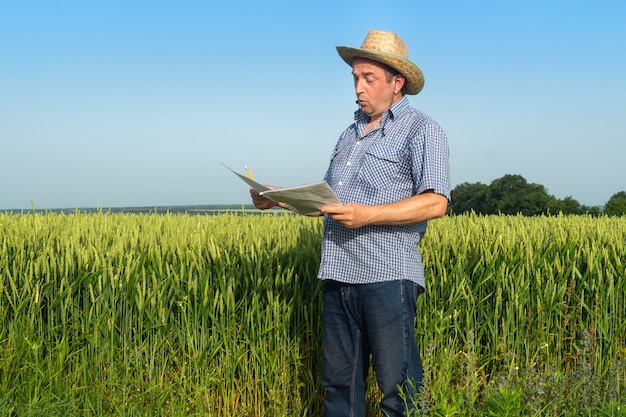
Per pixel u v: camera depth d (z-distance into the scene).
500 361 4.70
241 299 4.60
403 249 3.48
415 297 3.56
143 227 6.29
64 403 4.17
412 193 3.51
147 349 4.53
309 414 4.66
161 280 4.53
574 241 5.26
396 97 3.64
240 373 4.59
